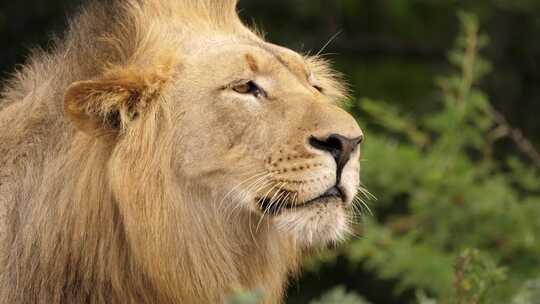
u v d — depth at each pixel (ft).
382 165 61.62
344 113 34.12
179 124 34.73
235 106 34.42
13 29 75.66
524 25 87.04
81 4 37.99
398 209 70.79
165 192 34.65
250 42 36.37
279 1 82.99
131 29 36.04
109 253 34.73
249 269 36.19
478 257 40.68
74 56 35.96
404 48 87.61
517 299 38.63
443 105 80.74
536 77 86.99
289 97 34.47
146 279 34.86
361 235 60.90
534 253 60.13
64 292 34.65
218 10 38.01
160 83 34.96
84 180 34.55
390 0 88.74
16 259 34.94
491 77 86.12
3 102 37.83
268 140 34.14
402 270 59.11
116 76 34.27
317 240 34.55
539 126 85.76
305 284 75.41
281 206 34.12
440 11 89.15
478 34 85.76
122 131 34.50
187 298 35.22
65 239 34.55
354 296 32.78
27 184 35.32
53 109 35.76
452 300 39.29
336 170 33.76
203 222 35.09
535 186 64.39
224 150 34.47
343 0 88.63
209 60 35.06
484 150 65.41
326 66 41.16
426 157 63.87
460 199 60.90
